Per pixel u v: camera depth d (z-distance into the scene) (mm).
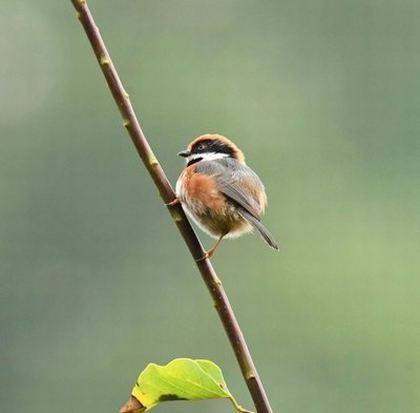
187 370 4566
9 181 18844
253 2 21281
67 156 19156
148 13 20969
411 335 15930
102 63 4961
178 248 18078
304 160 19766
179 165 19891
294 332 16484
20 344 17797
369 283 16625
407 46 20781
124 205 18609
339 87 20844
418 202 19141
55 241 18500
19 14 20828
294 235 18391
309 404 15742
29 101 20062
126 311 17672
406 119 20406
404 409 15383
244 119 20156
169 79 20594
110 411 17219
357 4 21000
